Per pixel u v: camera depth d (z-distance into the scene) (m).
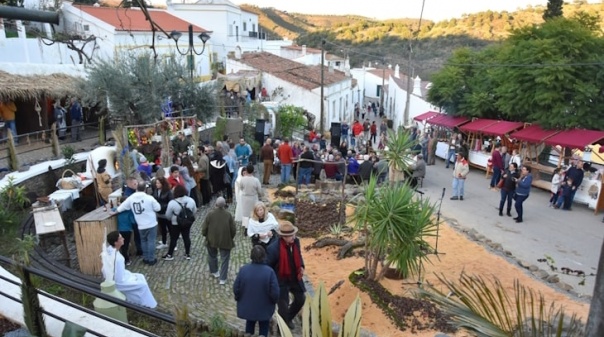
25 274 3.81
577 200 15.62
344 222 11.70
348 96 42.62
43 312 3.90
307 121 28.41
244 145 15.65
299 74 34.28
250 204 11.01
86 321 4.75
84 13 23.61
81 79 17.47
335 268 9.34
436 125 27.27
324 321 3.13
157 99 17.53
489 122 22.52
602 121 18.11
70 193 10.20
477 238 11.51
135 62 18.19
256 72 31.66
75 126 15.80
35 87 14.78
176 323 3.20
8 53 17.34
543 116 18.61
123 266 6.24
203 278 8.38
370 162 15.51
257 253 5.79
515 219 13.56
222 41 42.31
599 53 18.56
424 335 6.75
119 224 8.55
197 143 15.78
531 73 18.50
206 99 19.81
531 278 9.16
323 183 15.41
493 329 3.14
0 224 7.97
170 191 9.63
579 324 3.31
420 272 8.53
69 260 8.23
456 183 15.97
